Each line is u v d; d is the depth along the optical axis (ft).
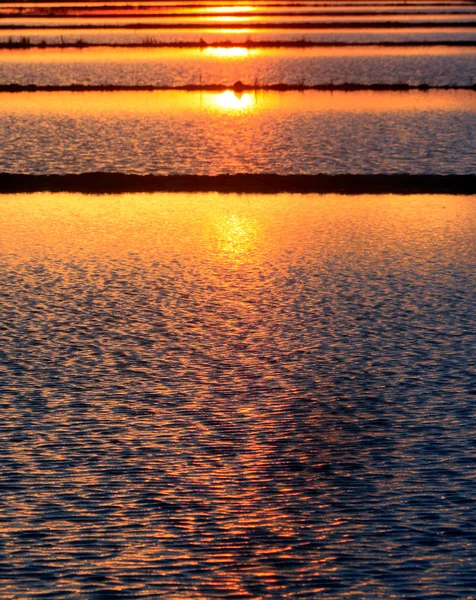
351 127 438.40
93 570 106.01
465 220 276.62
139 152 385.50
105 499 121.08
